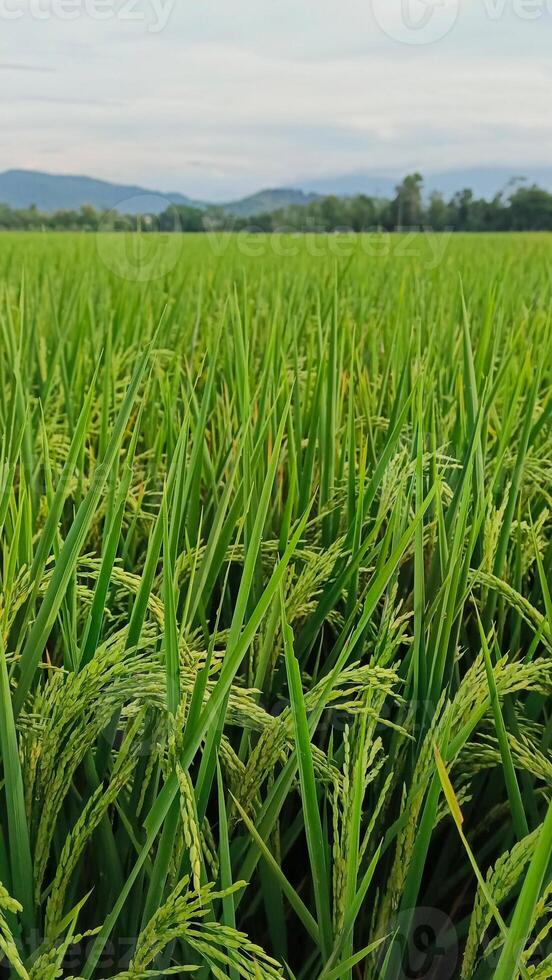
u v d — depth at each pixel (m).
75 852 1.18
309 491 2.31
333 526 2.27
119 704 1.20
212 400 3.11
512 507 1.96
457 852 1.72
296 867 1.71
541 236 19.64
